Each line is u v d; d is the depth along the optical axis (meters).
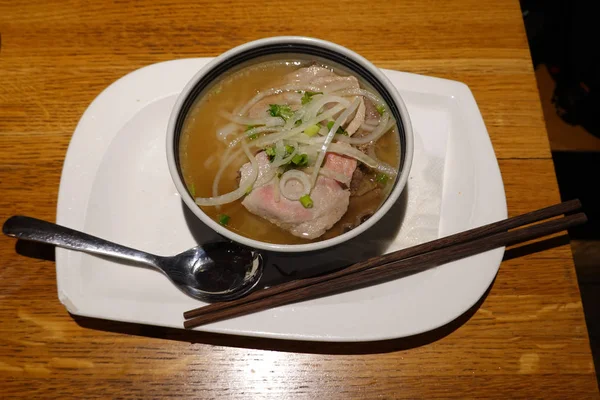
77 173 0.33
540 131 0.37
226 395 0.31
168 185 0.34
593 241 0.50
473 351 0.32
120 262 0.32
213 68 0.31
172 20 0.40
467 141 0.35
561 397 0.31
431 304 0.30
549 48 0.56
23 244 0.33
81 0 0.40
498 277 0.33
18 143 0.36
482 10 0.41
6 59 0.38
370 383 0.31
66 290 0.30
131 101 0.35
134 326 0.32
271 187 0.30
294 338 0.30
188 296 0.31
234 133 0.32
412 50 0.39
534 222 0.33
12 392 0.30
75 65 0.38
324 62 0.32
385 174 0.31
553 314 0.33
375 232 0.33
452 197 0.34
